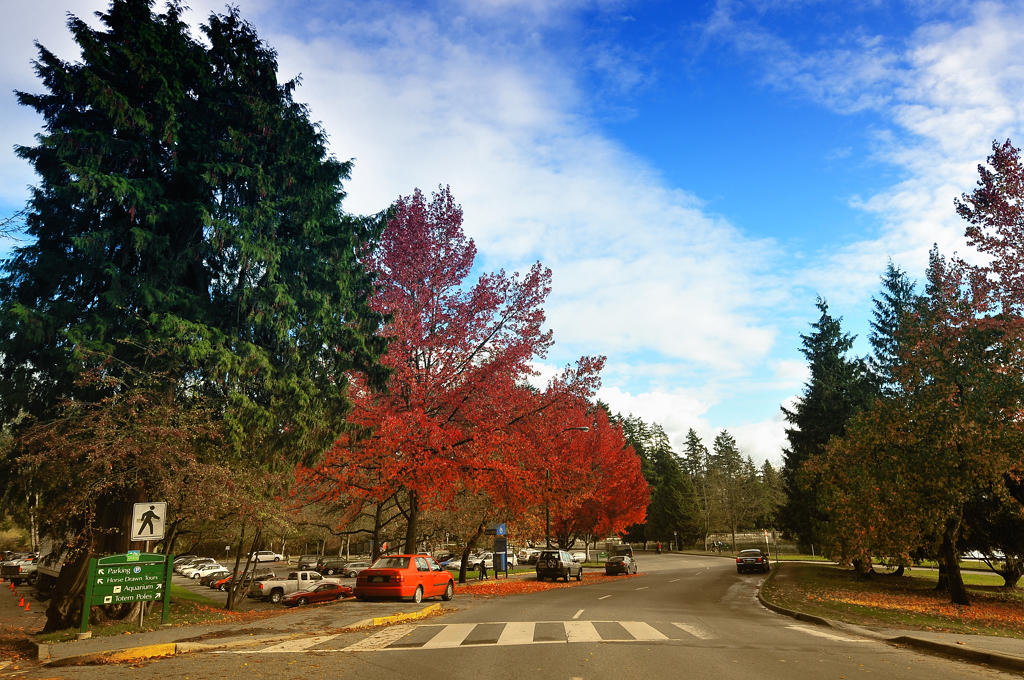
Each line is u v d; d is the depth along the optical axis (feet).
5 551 197.36
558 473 93.40
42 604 91.09
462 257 86.79
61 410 51.11
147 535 42.96
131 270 57.52
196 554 217.97
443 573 69.00
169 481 47.32
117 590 40.68
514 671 27.50
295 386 59.36
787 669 27.61
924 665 29.30
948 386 70.33
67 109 57.26
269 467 61.57
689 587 95.25
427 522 114.01
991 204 68.64
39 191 55.36
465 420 81.87
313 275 65.82
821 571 126.31
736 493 316.81
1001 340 65.57
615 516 175.94
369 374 72.38
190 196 62.54
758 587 95.50
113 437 46.93
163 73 59.16
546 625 44.16
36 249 51.88
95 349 49.57
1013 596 92.32
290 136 66.74
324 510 98.58
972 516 92.53
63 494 50.70
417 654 32.22
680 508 266.36
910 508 71.56
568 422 95.25
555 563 118.83
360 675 27.04
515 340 83.56
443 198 89.61
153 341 51.31
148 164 59.36
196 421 51.65
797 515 142.20
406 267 85.20
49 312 50.37
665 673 26.71
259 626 42.68
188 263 58.59
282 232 69.15
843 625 45.75
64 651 33.06
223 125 65.77
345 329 67.46
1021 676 26.86
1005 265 68.08
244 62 66.13
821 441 142.41
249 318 59.41
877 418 77.87
